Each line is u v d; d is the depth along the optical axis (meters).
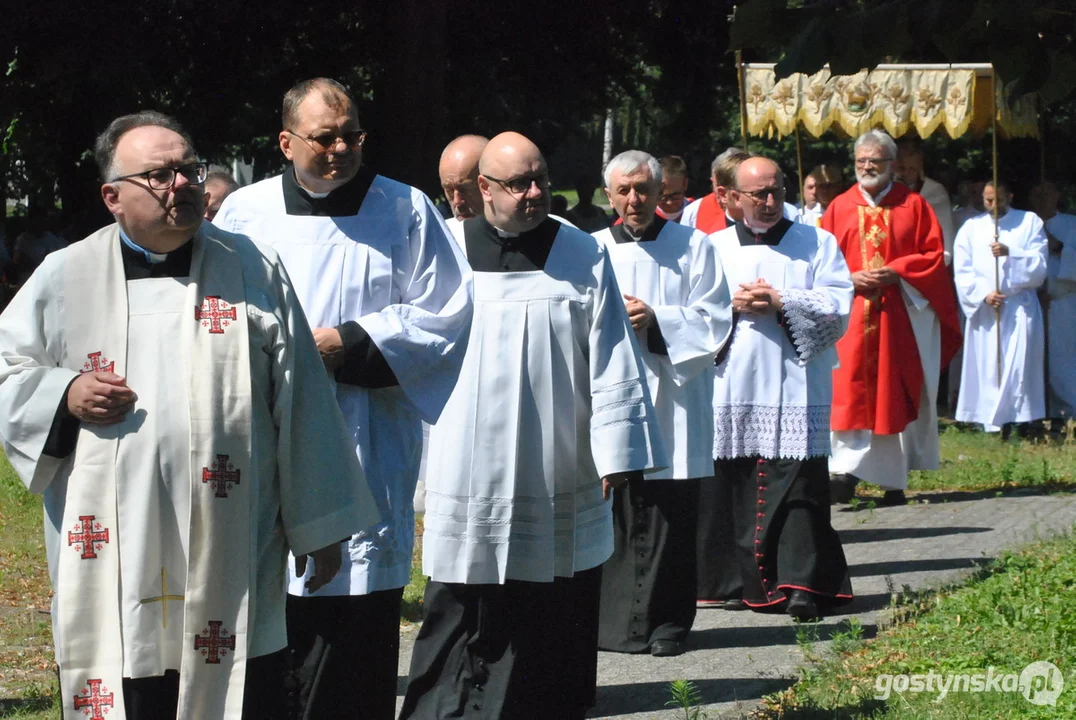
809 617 8.33
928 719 6.09
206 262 4.32
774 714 6.40
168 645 4.21
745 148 12.92
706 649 7.80
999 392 15.59
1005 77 4.83
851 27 4.81
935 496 12.61
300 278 5.65
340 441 4.48
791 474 8.49
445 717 6.10
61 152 19.69
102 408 4.11
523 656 6.10
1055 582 8.22
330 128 5.52
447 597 6.21
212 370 4.22
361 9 19.36
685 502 7.75
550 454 6.06
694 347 7.71
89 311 4.27
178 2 17.44
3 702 6.72
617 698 6.88
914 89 13.60
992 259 15.60
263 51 19.77
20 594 8.95
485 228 6.23
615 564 7.79
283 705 4.55
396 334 5.36
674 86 22.59
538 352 6.07
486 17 20.92
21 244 21.47
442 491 6.11
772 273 8.98
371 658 5.45
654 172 8.02
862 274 11.85
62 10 16.73
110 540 4.16
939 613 7.96
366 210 5.71
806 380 8.60
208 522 4.18
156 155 4.15
